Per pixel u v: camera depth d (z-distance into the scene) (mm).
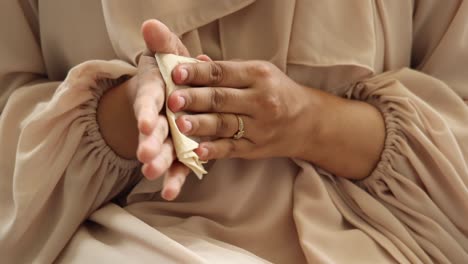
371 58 652
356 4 646
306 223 638
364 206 651
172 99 539
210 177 648
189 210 648
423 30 734
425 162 651
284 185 660
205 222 642
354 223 656
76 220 615
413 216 649
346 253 631
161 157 490
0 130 627
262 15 641
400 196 646
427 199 644
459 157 641
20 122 631
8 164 624
